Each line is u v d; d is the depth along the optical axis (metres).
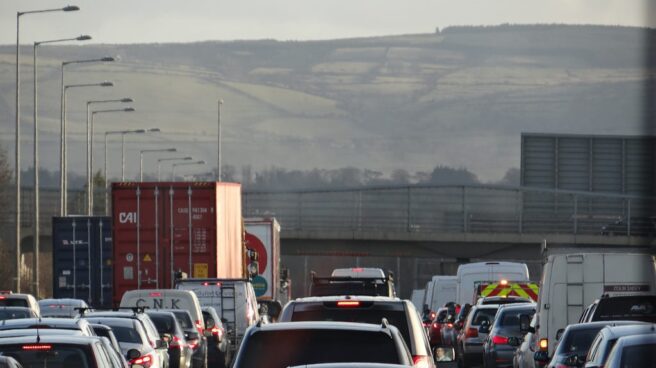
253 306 115.44
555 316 81.12
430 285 190.50
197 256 113.00
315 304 47.03
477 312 106.12
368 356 38.22
